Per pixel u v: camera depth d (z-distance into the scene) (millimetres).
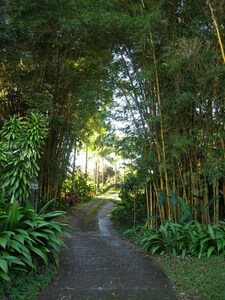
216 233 4223
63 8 5488
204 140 4707
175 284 3326
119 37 4926
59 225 3703
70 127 8289
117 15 4438
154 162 5016
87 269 3850
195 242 4207
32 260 3250
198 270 3553
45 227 3580
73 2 4941
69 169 10211
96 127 9977
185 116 4938
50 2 5492
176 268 3740
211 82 4398
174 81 4773
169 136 4887
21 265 3086
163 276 3598
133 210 7504
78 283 3350
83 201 14609
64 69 7207
